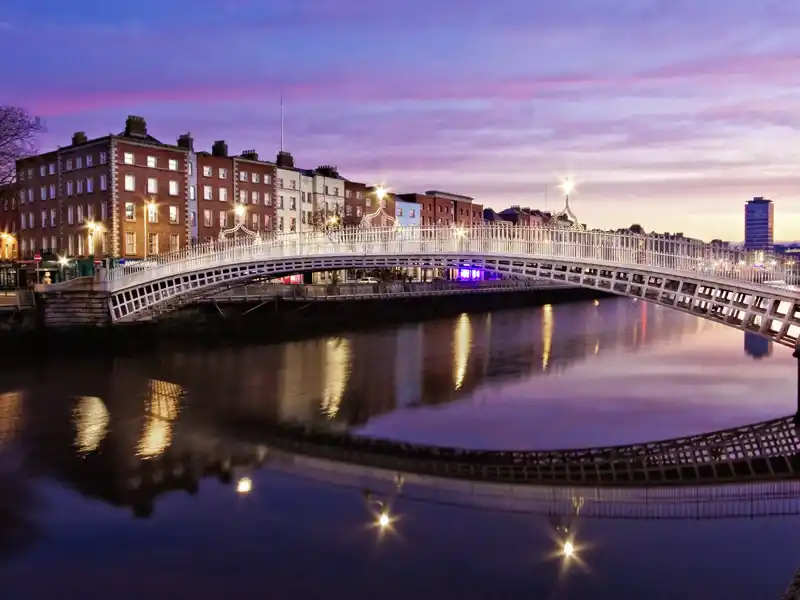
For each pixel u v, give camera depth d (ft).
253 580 37.96
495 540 42.93
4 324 138.31
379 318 216.95
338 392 95.71
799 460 60.13
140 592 36.78
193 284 144.25
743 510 47.78
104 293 143.84
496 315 249.14
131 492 52.70
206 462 60.70
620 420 76.84
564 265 96.02
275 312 183.52
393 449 65.05
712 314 83.05
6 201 249.34
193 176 229.86
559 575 37.81
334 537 43.47
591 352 141.38
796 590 30.55
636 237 89.81
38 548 42.22
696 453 62.95
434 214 350.43
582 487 53.11
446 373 112.78
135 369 118.32
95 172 211.00
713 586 36.55
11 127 176.65
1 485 54.44
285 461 61.26
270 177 256.73
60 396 93.25
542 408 83.71
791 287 75.87
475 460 61.57
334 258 125.70
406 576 37.99
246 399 90.94
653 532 44.04
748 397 90.58
